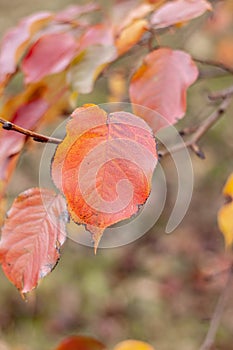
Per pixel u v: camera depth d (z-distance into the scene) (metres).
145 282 2.43
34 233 0.54
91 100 1.52
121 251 2.57
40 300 2.42
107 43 0.73
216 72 1.20
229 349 2.06
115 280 2.50
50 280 2.43
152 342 2.24
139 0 0.93
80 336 0.76
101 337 2.30
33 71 0.76
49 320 2.38
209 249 2.48
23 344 2.26
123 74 1.05
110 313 2.40
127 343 0.71
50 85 0.76
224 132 2.41
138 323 2.32
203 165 2.41
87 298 2.41
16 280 0.54
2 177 0.71
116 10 0.93
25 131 0.54
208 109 1.87
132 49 1.05
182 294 2.34
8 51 0.77
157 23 0.74
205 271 2.25
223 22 1.67
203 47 1.78
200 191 2.59
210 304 2.26
